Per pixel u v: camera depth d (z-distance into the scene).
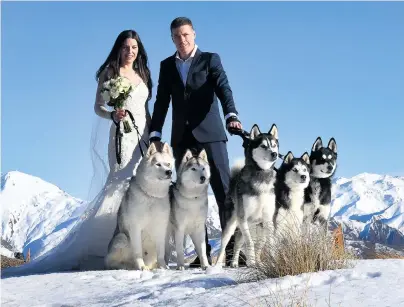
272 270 5.80
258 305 4.36
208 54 8.42
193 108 8.34
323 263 5.88
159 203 7.48
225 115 8.06
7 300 5.81
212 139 8.33
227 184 8.33
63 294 5.93
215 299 4.78
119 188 8.51
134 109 8.69
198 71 8.34
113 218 8.48
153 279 6.43
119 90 8.29
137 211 7.45
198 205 7.62
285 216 7.81
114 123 8.75
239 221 7.56
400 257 8.17
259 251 7.11
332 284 4.89
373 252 8.29
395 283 4.72
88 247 8.47
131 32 8.70
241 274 6.04
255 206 7.49
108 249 7.77
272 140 7.55
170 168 7.35
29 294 6.06
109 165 8.84
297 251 5.84
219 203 8.32
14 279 7.12
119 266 7.77
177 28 8.32
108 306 5.11
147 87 8.96
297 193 7.97
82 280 6.73
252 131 7.82
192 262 8.49
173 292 5.39
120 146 8.55
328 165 8.31
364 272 5.31
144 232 7.72
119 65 8.75
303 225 6.53
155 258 7.91
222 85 8.23
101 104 8.80
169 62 8.55
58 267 8.62
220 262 7.87
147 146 8.78
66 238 8.81
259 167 7.53
